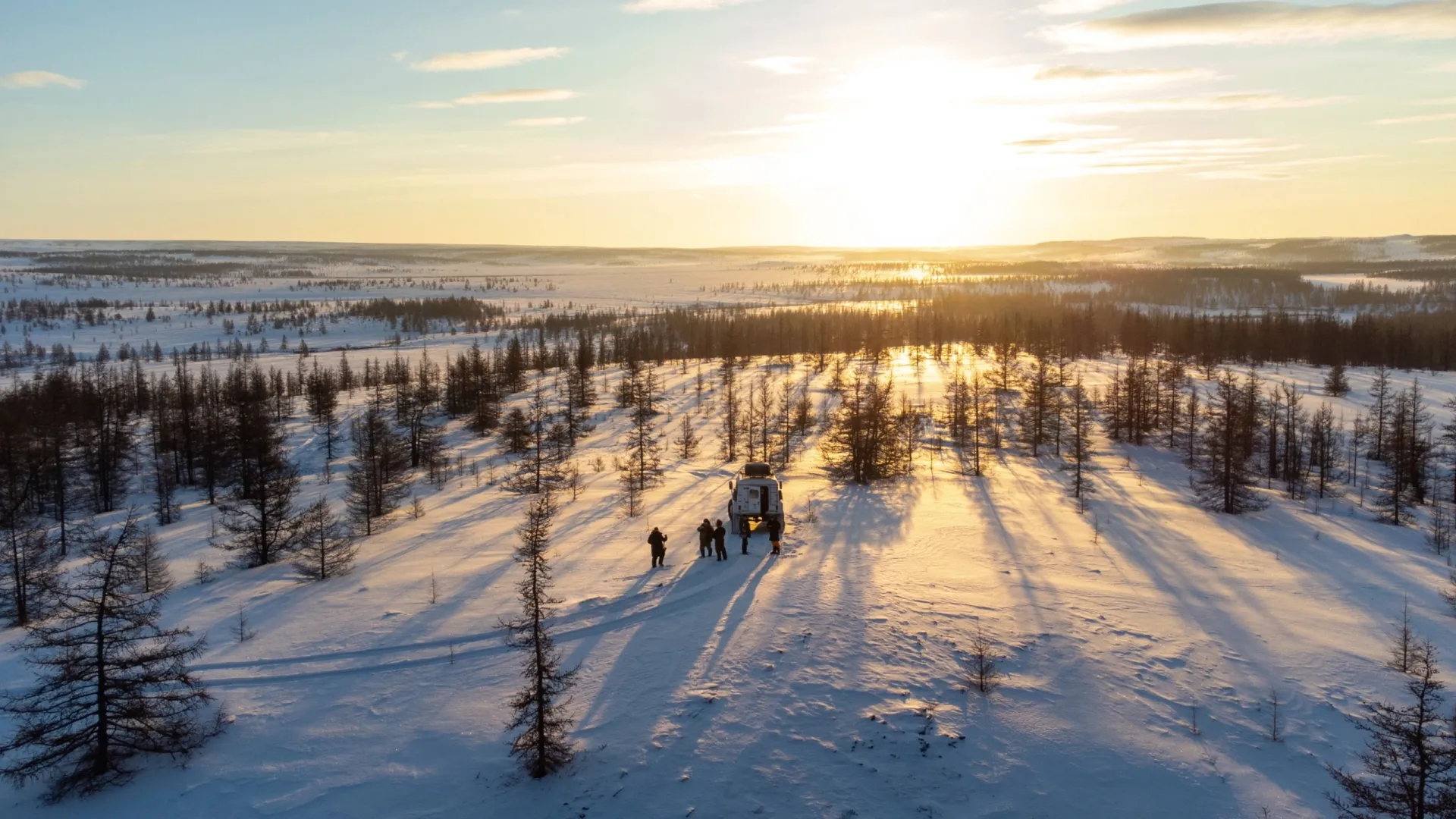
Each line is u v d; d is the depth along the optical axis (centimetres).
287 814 1861
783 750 2073
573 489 5391
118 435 7231
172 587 3450
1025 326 17912
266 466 4541
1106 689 2394
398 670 2506
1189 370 12575
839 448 6209
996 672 2461
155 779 1992
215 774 2003
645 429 7381
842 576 3234
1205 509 4944
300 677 2477
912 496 5047
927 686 2370
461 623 2853
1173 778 2009
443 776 1988
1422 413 7881
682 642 2620
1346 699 2362
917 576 3269
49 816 1888
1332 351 13725
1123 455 7138
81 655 2042
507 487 5625
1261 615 3012
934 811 1889
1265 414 6862
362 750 2092
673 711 2225
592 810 1873
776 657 2509
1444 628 2933
